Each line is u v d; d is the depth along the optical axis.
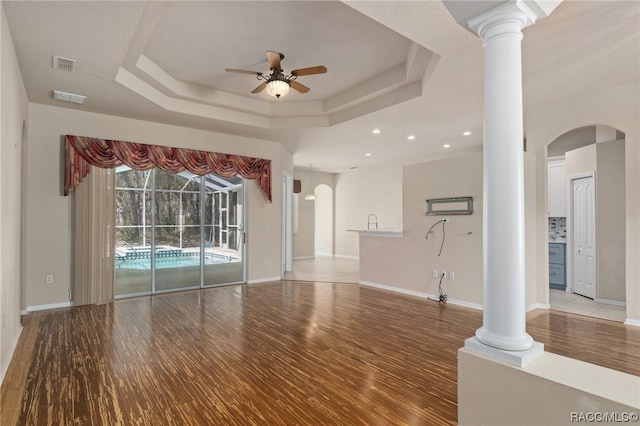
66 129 4.77
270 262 6.91
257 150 6.71
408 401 2.39
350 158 9.02
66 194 4.73
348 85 4.92
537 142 4.82
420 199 5.55
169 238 5.85
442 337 3.67
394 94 4.65
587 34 2.93
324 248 12.19
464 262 4.96
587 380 1.61
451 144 7.30
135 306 4.88
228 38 3.57
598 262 5.12
